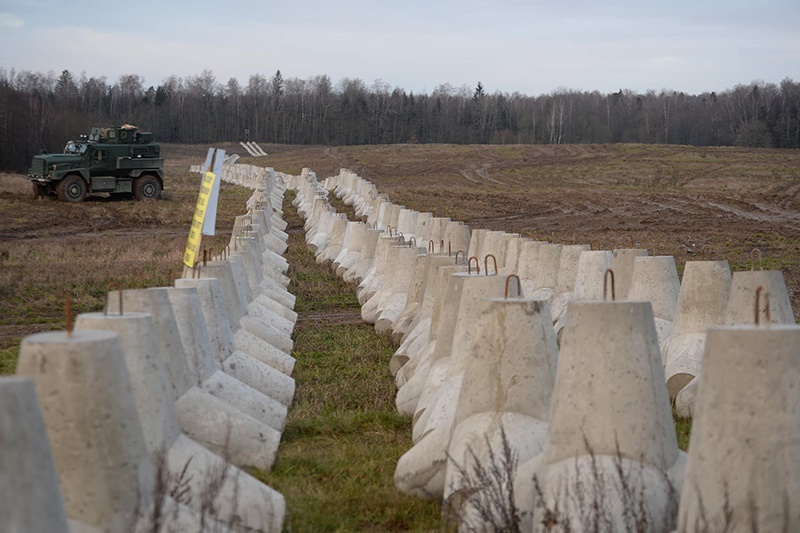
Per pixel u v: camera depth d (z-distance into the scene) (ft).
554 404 19.72
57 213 114.32
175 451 21.33
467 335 27.32
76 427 16.72
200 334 28.84
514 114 433.07
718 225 109.91
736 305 33.24
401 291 50.93
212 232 38.68
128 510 17.19
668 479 18.69
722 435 15.58
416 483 24.23
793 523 15.08
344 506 23.53
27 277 66.23
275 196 140.56
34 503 13.32
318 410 34.30
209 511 19.22
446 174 219.20
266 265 69.97
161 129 409.90
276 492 22.38
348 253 75.51
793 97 374.63
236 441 25.66
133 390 20.93
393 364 40.11
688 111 401.49
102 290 62.08
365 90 448.65
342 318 58.65
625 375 18.95
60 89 414.62
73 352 16.81
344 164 256.52
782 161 229.86
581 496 17.83
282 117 415.03
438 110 422.41
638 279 39.42
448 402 26.09
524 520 19.86
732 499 15.35
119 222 109.40
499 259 54.60
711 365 15.92
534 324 22.80
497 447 21.53
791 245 88.17
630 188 181.16
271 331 44.39
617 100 432.66
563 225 114.21
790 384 15.34
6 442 13.07
